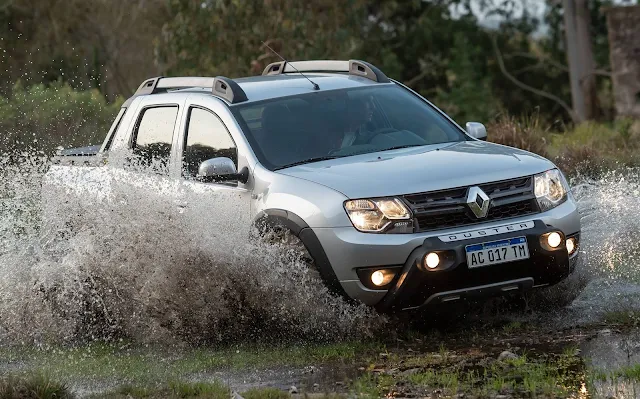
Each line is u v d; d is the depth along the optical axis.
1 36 68.19
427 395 10.98
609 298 15.48
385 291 13.69
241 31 54.12
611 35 60.19
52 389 11.38
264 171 15.08
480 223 13.80
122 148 17.12
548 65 75.69
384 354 13.30
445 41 72.25
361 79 17.47
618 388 10.68
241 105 16.27
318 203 14.03
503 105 75.50
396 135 16.03
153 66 70.88
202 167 15.13
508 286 13.80
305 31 54.53
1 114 38.94
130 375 13.02
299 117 16.03
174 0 55.03
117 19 70.88
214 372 13.03
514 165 14.50
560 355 12.39
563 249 14.11
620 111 60.09
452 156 14.88
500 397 10.69
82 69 68.44
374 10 70.38
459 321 14.91
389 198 13.71
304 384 12.05
